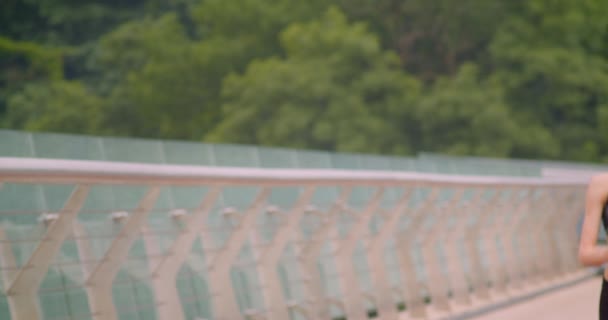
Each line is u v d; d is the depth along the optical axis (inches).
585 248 232.1
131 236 327.6
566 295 746.2
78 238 323.0
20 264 388.8
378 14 3494.1
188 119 3472.0
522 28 3228.3
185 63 3479.3
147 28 3548.2
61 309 380.5
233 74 3171.8
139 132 3457.2
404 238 575.2
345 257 499.5
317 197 673.0
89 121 3380.9
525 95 3203.7
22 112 3398.1
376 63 3041.3
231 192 566.9
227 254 394.6
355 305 494.3
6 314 331.0
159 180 317.7
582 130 3198.8
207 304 468.1
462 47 3403.1
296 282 555.2
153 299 430.9
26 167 260.1
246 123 3048.7
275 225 476.1
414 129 3051.2
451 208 626.8
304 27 3216.0
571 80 3120.1
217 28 3624.5
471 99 2977.4
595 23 3307.1
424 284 606.9
